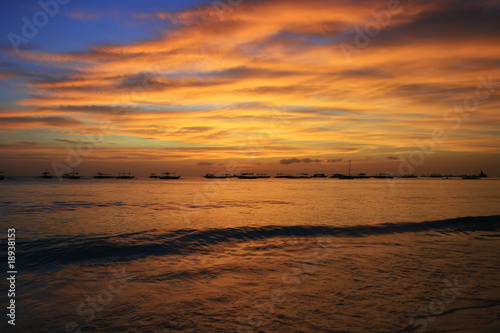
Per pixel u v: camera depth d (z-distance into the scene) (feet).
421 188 236.02
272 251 37.35
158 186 233.96
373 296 22.09
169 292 22.95
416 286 24.30
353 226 52.39
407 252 36.42
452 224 55.11
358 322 17.79
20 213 65.67
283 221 58.75
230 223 55.26
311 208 84.43
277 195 144.77
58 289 23.32
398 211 77.36
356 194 154.40
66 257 32.07
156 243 38.93
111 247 36.11
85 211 70.85
